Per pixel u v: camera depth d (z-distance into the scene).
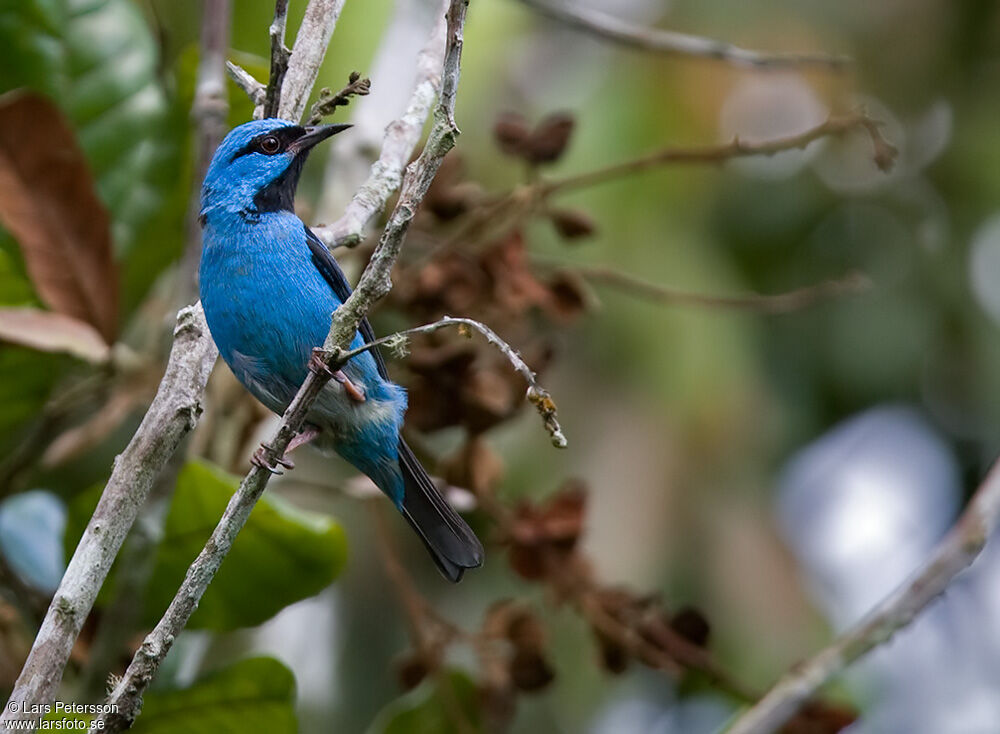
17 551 10.56
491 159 13.84
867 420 17.17
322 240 7.77
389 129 8.23
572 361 14.07
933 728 16.95
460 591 14.60
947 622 17.58
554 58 15.42
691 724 15.29
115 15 10.52
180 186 10.52
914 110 16.58
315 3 7.51
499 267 9.35
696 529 13.71
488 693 9.68
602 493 13.58
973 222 16.41
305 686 13.34
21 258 9.79
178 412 6.55
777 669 13.48
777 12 15.84
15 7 10.12
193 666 9.84
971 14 16.48
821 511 17.53
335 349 6.27
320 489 9.63
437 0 10.54
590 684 13.57
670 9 15.59
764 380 15.12
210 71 8.65
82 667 9.16
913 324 16.20
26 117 8.95
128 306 10.70
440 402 9.24
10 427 9.80
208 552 6.14
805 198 16.12
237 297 8.71
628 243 13.96
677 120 14.69
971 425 16.83
